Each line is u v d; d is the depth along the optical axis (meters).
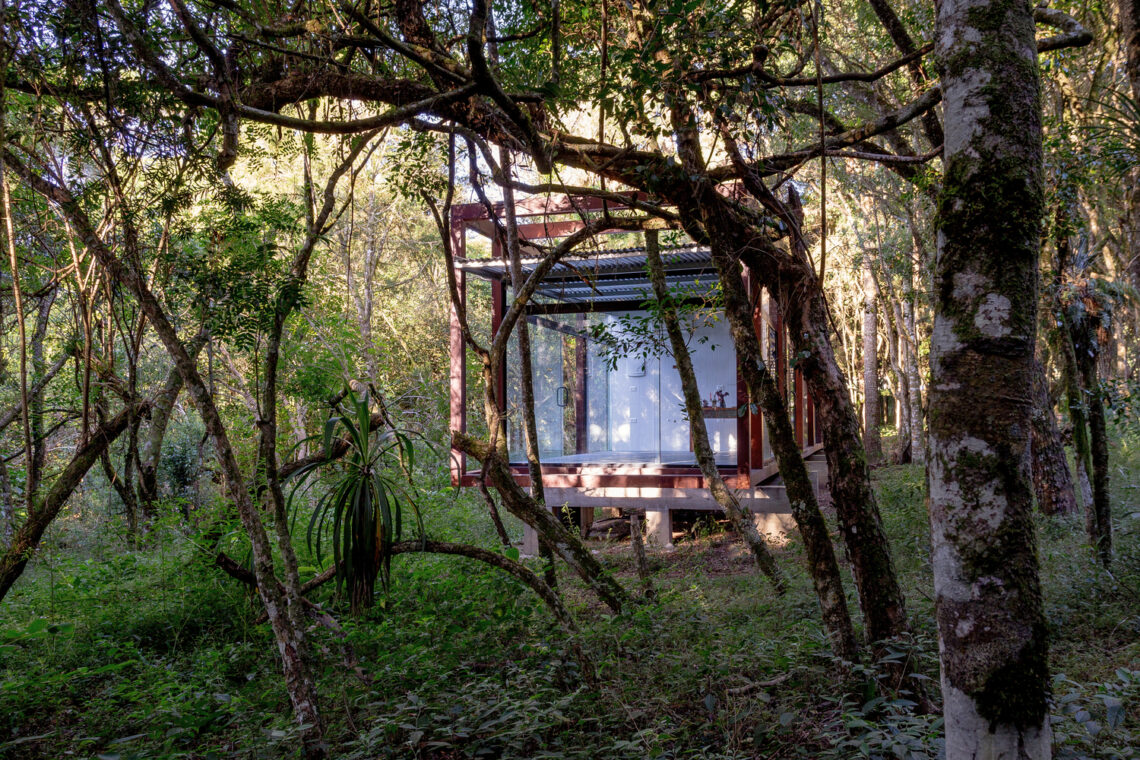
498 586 5.80
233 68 4.35
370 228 20.14
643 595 6.81
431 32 4.31
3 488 11.15
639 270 10.74
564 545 5.64
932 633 4.92
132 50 4.14
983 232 2.12
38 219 5.55
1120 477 10.50
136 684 4.92
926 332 17.00
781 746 3.62
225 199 5.47
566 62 5.33
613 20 5.61
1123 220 8.99
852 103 10.52
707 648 4.89
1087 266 7.40
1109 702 2.99
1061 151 6.99
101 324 6.38
